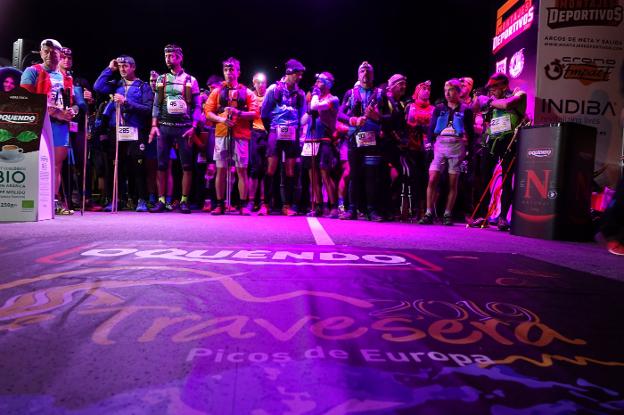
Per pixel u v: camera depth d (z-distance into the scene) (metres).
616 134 5.86
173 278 2.13
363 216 6.95
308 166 6.80
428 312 1.75
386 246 3.47
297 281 2.14
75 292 1.87
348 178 6.93
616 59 5.82
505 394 1.11
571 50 5.82
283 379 1.15
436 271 2.51
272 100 6.56
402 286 2.13
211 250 2.93
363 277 2.28
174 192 8.59
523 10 6.46
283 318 1.61
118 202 7.38
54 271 2.23
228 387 1.10
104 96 7.55
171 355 1.28
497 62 7.46
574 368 1.28
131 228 4.16
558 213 4.70
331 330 1.51
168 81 6.55
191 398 1.04
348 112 6.28
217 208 6.60
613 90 5.84
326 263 2.62
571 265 3.01
